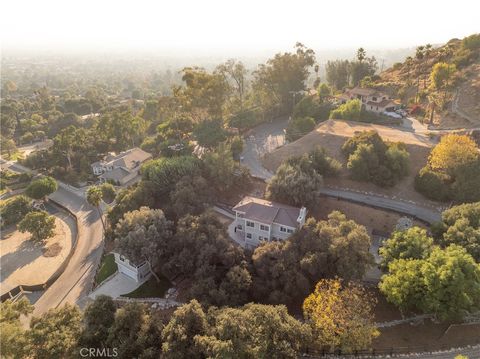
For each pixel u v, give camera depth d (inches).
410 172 2962.6
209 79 4252.0
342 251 1914.4
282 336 1508.4
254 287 1971.0
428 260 1744.6
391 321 1811.0
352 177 2970.0
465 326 1726.1
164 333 1560.0
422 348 1617.9
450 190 2655.0
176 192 2751.0
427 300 1632.6
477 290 1587.1
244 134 4387.3
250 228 2472.9
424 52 5187.0
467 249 1904.5
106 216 3184.1
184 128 4613.7
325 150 3093.0
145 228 2348.7
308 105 4475.9
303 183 2583.7
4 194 4131.4
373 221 2583.7
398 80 5054.1
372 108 4178.2
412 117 4067.4
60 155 4537.4
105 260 2770.7
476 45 4608.8
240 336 1446.9
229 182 2989.7
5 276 2765.7
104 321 1727.4
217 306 1865.2
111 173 4037.9
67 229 3403.1
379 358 1581.0
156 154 4562.0
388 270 2022.6
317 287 1775.3
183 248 2258.9
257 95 5226.4
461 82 4128.9
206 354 1407.5
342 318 1567.4
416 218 2519.7
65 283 2615.7
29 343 1488.7
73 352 1539.1
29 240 3243.1
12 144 5575.8
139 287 2369.6
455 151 2637.8
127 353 1536.7
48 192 3826.3
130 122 5093.5
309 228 2114.9
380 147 2999.5
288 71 5142.7
